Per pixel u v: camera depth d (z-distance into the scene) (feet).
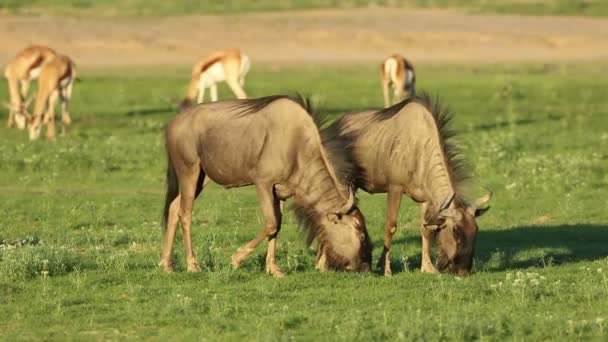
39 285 108.37
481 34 527.40
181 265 120.57
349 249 111.14
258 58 475.72
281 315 95.66
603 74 423.23
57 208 162.81
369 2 652.48
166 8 618.85
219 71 292.81
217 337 89.97
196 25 540.11
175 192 118.93
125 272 114.52
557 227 149.07
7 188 182.29
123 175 196.13
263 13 604.49
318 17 576.61
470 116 292.81
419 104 114.83
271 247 114.21
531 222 154.30
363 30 531.09
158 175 196.34
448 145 113.80
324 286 108.47
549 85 373.81
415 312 96.68
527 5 629.51
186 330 92.38
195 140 114.93
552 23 563.48
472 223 110.42
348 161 114.73
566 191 177.68
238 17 573.33
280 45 504.02
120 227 148.77
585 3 638.53
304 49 499.51
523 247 135.13
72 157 206.90
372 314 97.04
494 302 101.24
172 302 100.12
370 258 112.57
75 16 563.89
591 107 319.88
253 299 103.09
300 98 111.45
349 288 107.34
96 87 364.58
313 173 110.32
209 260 121.70
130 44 490.08
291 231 143.95
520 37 524.93
